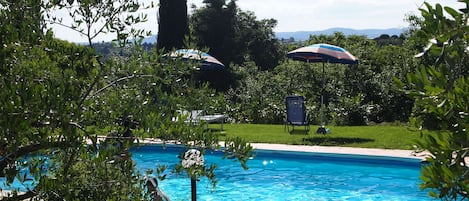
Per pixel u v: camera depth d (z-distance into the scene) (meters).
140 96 3.30
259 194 10.28
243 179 11.46
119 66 3.24
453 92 1.58
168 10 29.44
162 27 29.62
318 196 10.08
